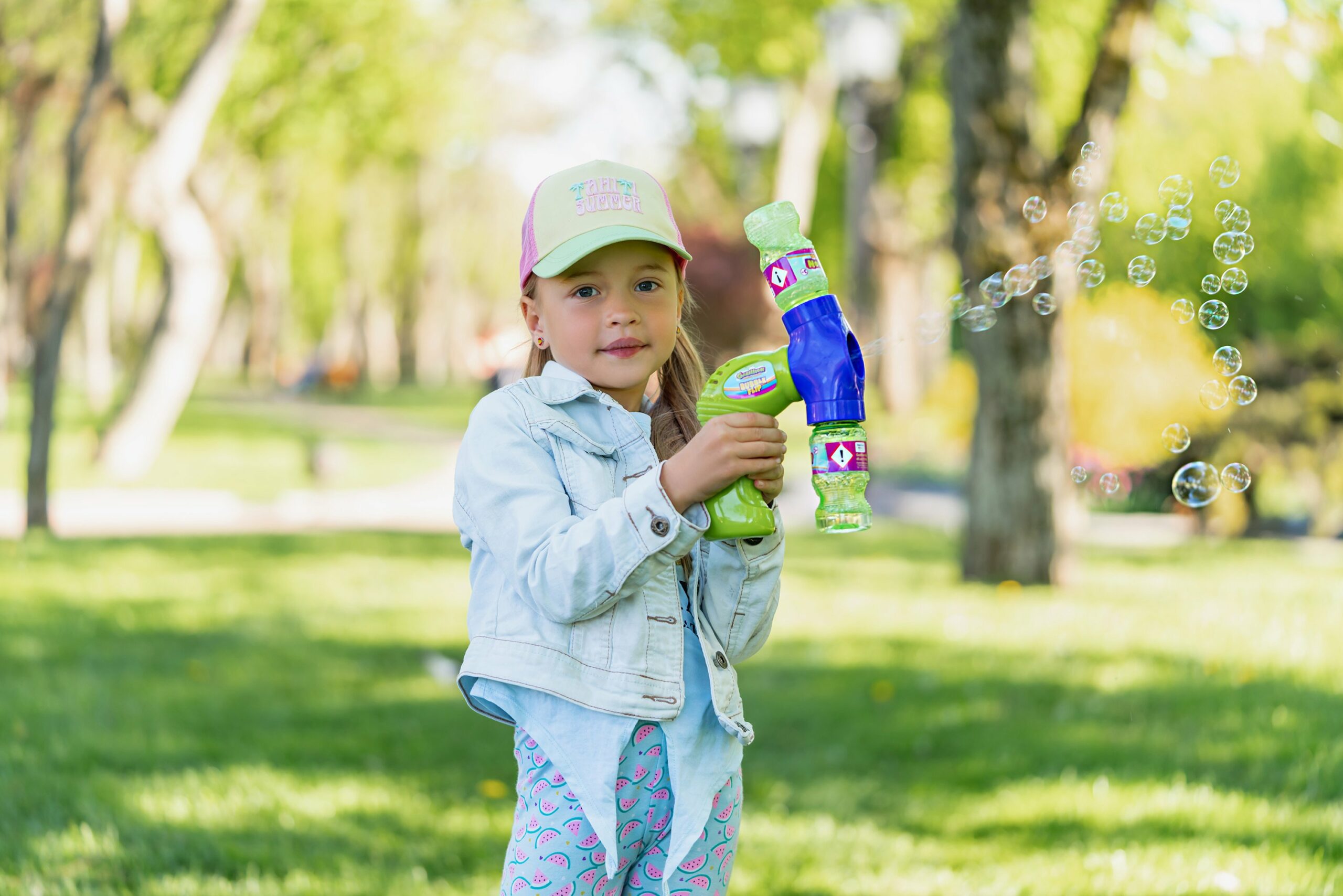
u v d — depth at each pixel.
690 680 1.88
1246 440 13.22
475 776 4.08
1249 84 9.27
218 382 43.97
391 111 19.30
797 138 18.75
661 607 1.85
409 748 4.40
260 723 4.71
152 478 15.35
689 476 1.72
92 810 3.50
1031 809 3.62
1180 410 11.70
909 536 12.12
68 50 15.12
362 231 38.31
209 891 2.94
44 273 19.00
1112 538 12.40
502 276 46.97
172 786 3.78
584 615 1.76
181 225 15.05
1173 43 8.88
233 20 13.29
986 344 7.92
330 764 4.17
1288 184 10.97
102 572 8.30
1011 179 7.50
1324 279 12.16
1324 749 3.87
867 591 7.73
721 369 1.82
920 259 25.22
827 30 14.23
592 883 1.80
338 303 44.62
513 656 1.81
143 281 38.78
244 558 9.24
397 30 17.70
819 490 1.74
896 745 4.43
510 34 19.41
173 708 4.84
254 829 3.41
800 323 1.78
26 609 6.85
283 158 23.36
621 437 1.93
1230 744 4.13
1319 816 3.35
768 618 1.96
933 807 3.73
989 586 7.75
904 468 17.92
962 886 3.04
